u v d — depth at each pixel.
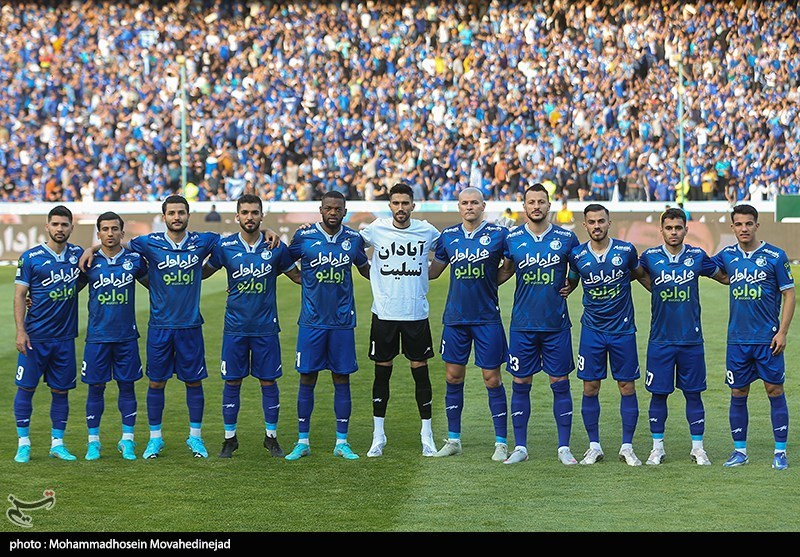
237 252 9.66
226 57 37.94
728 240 30.61
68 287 9.56
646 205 31.30
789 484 8.50
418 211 31.55
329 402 12.31
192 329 9.74
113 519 7.55
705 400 12.06
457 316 9.62
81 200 34.09
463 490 8.35
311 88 36.44
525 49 37.56
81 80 37.12
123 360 9.66
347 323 9.69
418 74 37.19
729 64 36.75
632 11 38.31
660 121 34.78
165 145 34.81
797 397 12.16
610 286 9.34
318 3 39.19
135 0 39.34
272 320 9.76
